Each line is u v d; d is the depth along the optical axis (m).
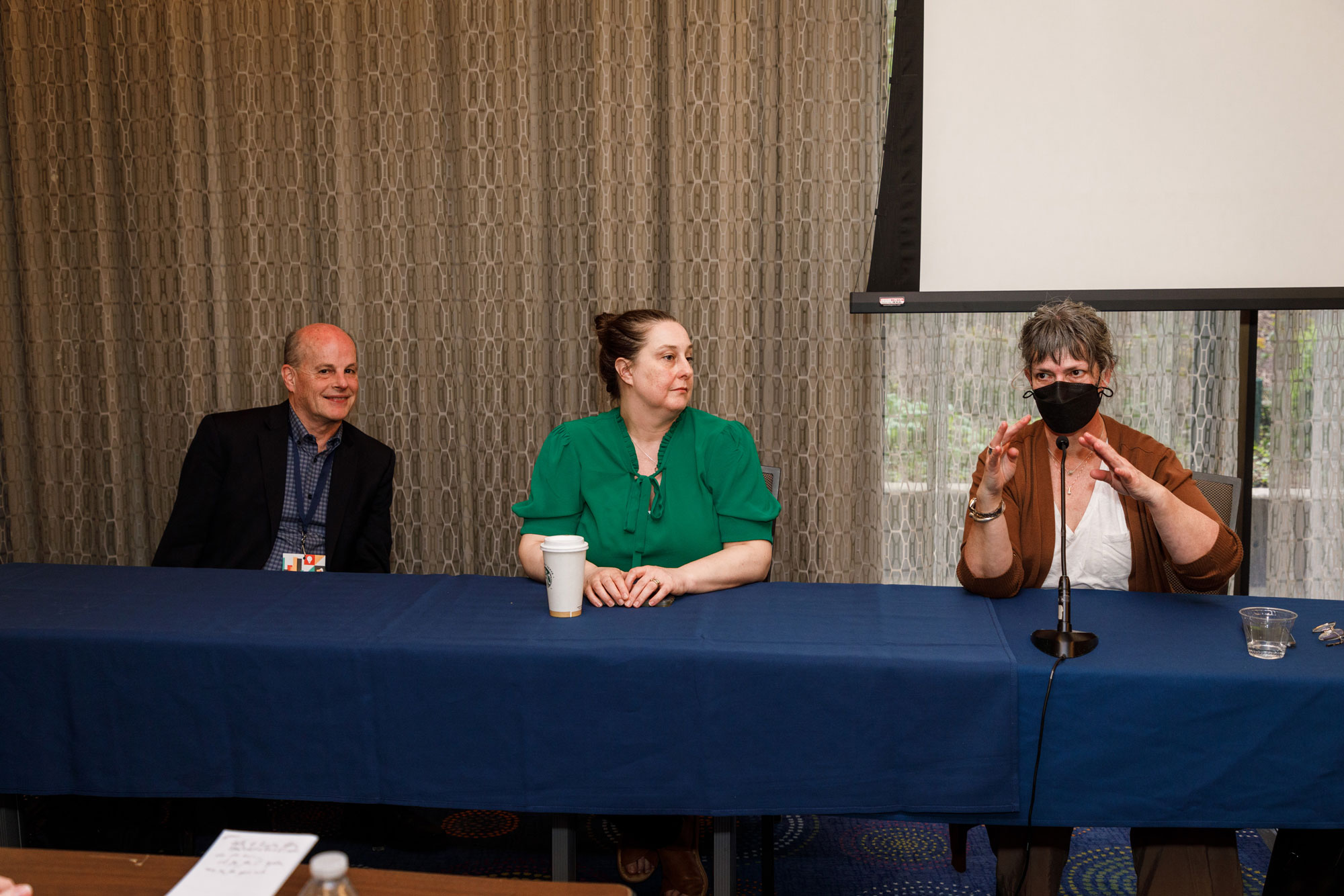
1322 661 1.34
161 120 3.09
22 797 1.59
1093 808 1.33
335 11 2.98
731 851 1.42
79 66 3.10
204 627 1.51
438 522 3.14
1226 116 2.62
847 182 2.84
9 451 3.31
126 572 1.92
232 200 3.08
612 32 2.87
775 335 2.92
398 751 1.43
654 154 2.93
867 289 2.83
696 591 1.74
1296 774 1.28
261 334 3.11
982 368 2.95
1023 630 1.50
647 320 1.86
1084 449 1.81
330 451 2.45
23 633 1.48
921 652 1.37
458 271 3.06
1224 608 1.61
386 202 3.05
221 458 2.40
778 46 2.83
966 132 2.73
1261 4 2.57
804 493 2.94
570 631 1.48
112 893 0.93
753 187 2.86
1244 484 2.78
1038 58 2.69
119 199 3.18
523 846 2.12
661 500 1.88
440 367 3.09
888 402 3.00
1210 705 1.29
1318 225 2.61
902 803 1.36
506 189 2.95
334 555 2.37
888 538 3.04
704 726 1.38
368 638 1.45
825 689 1.35
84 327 3.22
